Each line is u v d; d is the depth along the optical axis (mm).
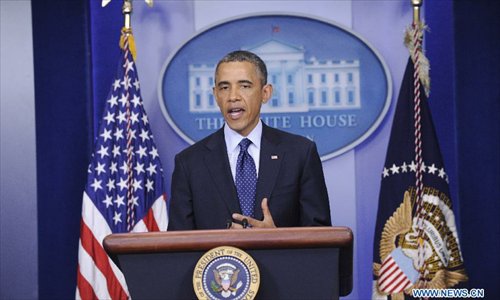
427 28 7215
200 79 7781
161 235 2664
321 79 7762
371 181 7754
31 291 7262
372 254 7711
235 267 2572
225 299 2557
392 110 7762
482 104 7754
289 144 4773
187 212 4711
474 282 7664
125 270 2689
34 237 7277
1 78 7332
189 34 7852
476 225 7707
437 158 6992
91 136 7816
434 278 6824
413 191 6949
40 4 7547
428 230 6887
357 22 7832
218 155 4758
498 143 7711
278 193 4602
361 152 7770
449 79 7801
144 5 7863
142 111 7234
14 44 7344
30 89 7332
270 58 7797
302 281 2662
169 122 7734
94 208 7035
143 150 7184
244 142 4781
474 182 7742
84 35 7801
